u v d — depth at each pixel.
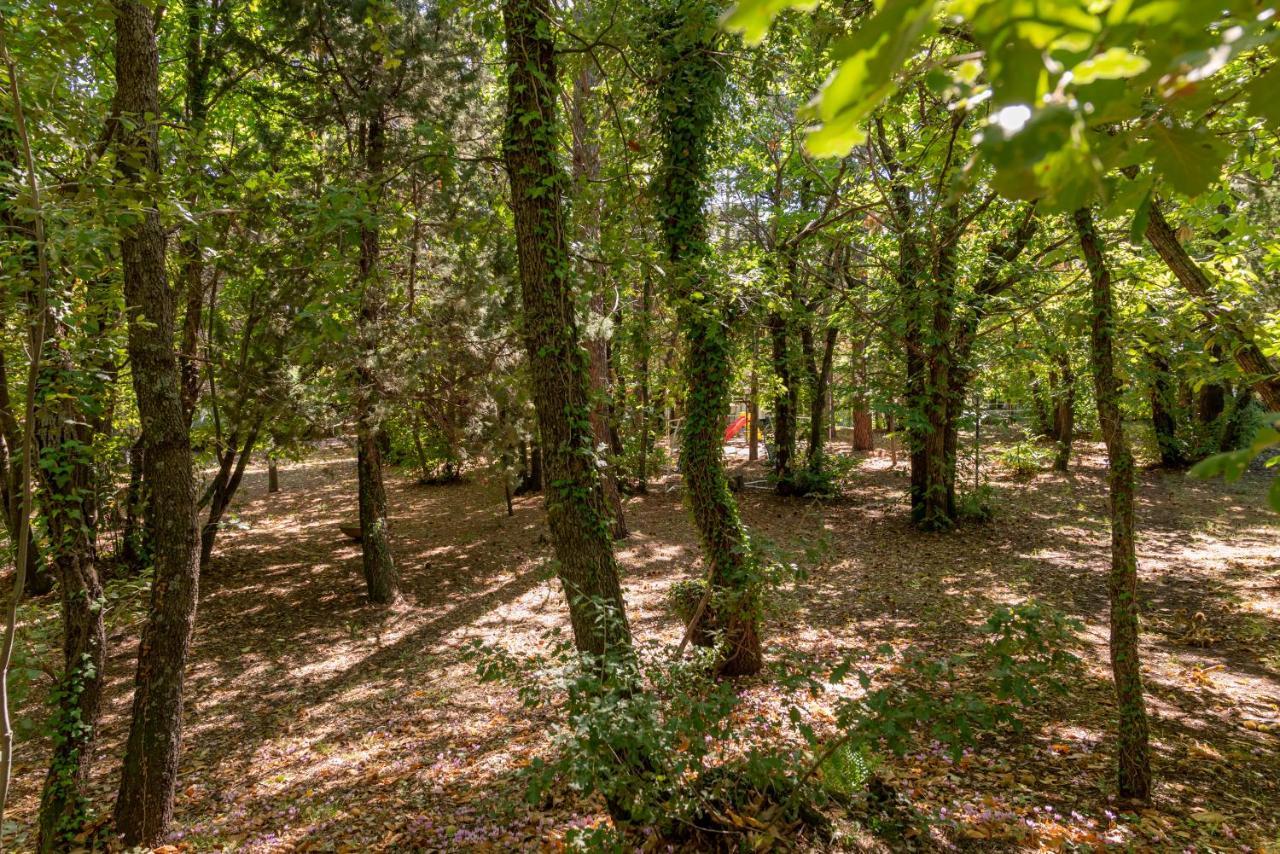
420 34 10.29
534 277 5.67
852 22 5.25
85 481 5.87
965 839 4.52
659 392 18.31
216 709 8.45
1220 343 5.22
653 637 9.08
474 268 10.60
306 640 10.58
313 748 7.39
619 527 15.28
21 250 4.71
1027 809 4.92
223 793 6.57
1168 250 5.17
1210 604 9.85
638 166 9.02
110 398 7.95
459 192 10.18
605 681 3.93
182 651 5.92
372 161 9.84
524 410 11.57
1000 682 3.11
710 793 3.80
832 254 16.61
